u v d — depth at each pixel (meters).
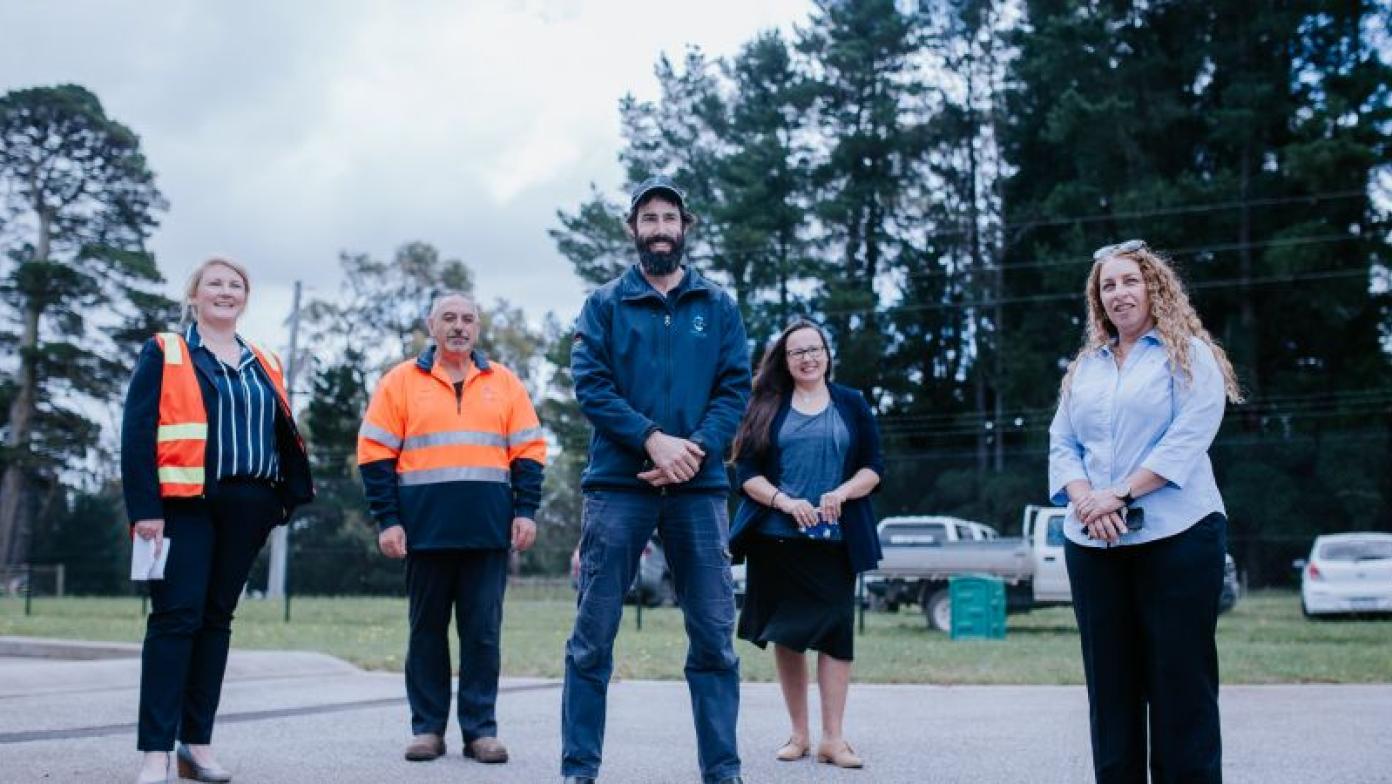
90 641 10.80
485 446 5.01
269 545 41.47
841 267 44.94
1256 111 37.25
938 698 7.05
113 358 47.69
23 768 4.31
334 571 36.81
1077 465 3.38
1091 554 3.34
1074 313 39.72
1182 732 3.16
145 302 47.69
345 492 42.22
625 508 3.80
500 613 5.00
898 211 46.22
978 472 37.50
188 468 4.11
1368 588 18.72
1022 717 6.08
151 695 4.01
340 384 49.53
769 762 4.76
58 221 49.00
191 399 4.16
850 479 5.02
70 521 46.69
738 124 46.78
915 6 45.75
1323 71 38.34
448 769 4.50
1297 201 36.91
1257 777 4.25
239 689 7.10
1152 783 3.25
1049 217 39.59
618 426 3.74
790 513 4.83
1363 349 38.53
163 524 4.07
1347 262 36.66
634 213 4.02
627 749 5.05
